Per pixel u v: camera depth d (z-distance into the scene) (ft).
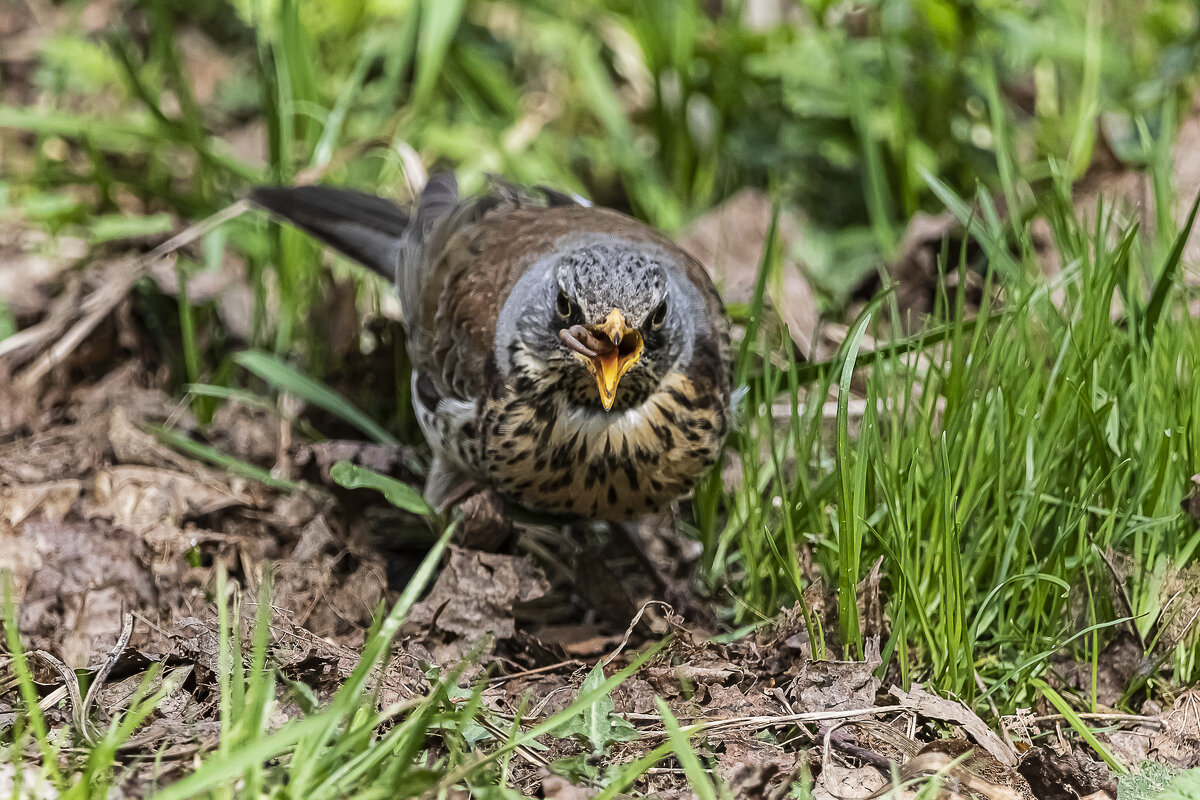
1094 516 28.78
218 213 40.14
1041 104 48.08
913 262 41.81
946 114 45.03
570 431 29.50
